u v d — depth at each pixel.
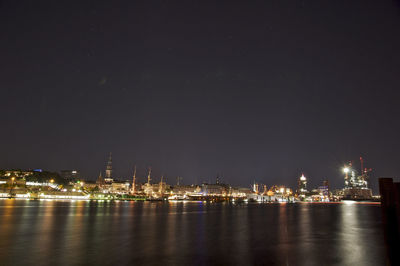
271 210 132.50
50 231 40.09
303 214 99.81
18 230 40.81
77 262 22.36
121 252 26.47
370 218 81.88
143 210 104.88
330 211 130.00
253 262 23.75
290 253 27.66
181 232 42.53
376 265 23.19
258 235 40.88
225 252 27.62
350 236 41.19
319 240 36.69
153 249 28.27
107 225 49.44
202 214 89.81
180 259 24.27
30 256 24.17
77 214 73.06
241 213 101.12
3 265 21.25
